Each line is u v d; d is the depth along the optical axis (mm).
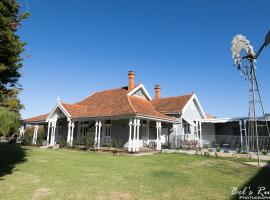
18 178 10914
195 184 10305
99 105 31656
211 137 30484
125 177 11594
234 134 31688
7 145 32156
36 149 26797
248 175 12477
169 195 8570
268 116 23734
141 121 28609
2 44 11969
